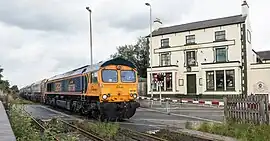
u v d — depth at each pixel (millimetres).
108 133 14781
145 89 48250
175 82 43156
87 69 23312
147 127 17469
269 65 37469
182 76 43031
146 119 21547
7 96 28094
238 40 38938
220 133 14391
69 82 27875
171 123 19141
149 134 14594
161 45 45562
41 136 10672
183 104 34406
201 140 12883
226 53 39750
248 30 40062
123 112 20172
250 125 13984
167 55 44906
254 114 14672
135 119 21625
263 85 37625
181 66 43281
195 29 42250
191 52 42719
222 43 40000
